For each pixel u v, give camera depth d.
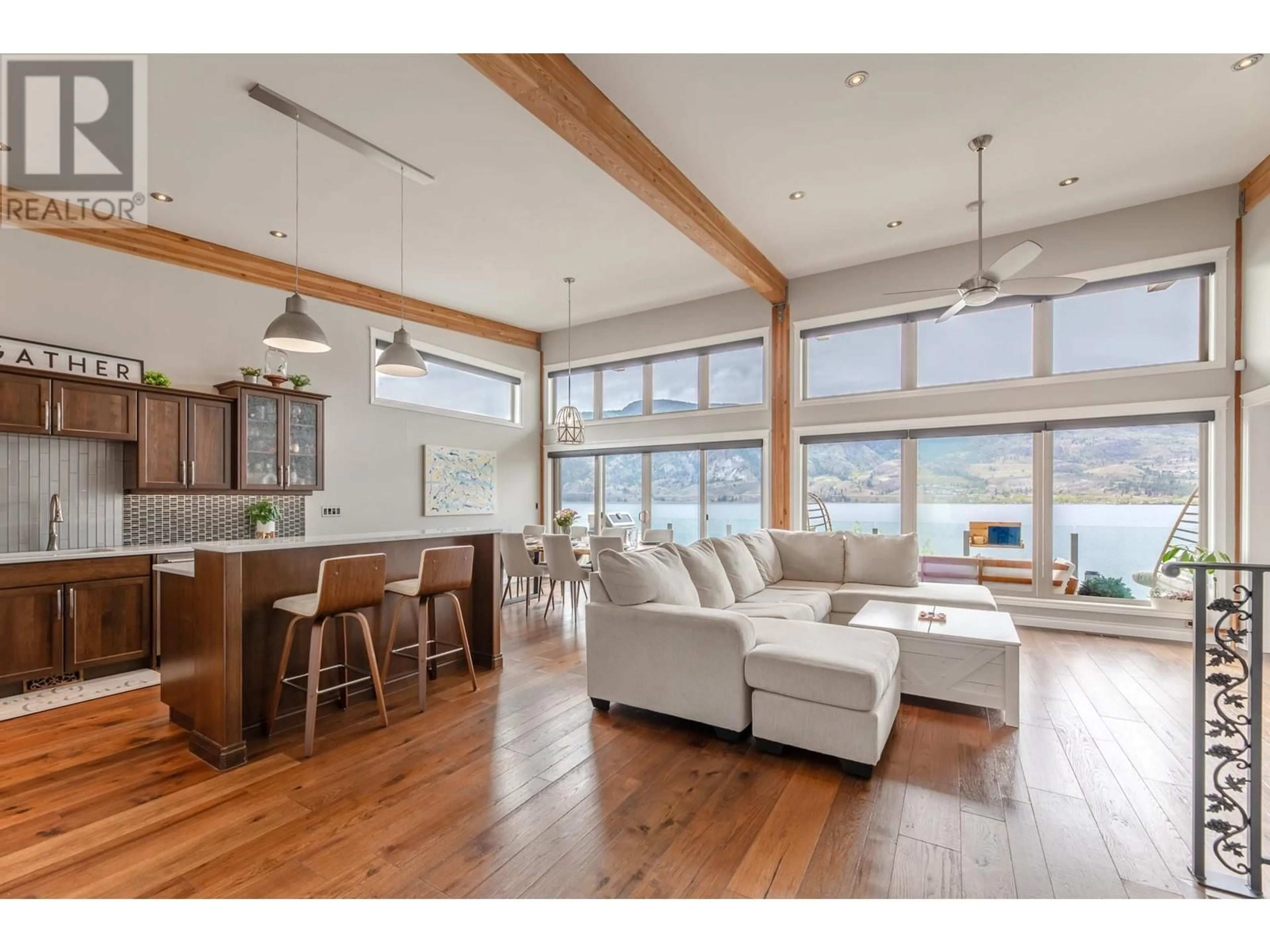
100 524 4.13
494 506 7.53
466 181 4.02
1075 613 4.89
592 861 1.86
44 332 4.01
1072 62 2.98
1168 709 3.14
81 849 1.93
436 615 3.81
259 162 3.71
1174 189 4.39
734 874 1.79
